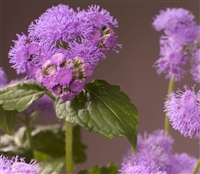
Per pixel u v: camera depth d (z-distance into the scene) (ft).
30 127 1.99
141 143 1.73
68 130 1.69
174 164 1.70
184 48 1.77
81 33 1.51
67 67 1.49
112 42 1.53
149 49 2.54
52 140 1.99
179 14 1.76
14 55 1.55
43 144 1.98
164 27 1.76
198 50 1.73
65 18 1.51
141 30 2.51
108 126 1.54
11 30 2.44
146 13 2.49
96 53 1.51
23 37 1.55
